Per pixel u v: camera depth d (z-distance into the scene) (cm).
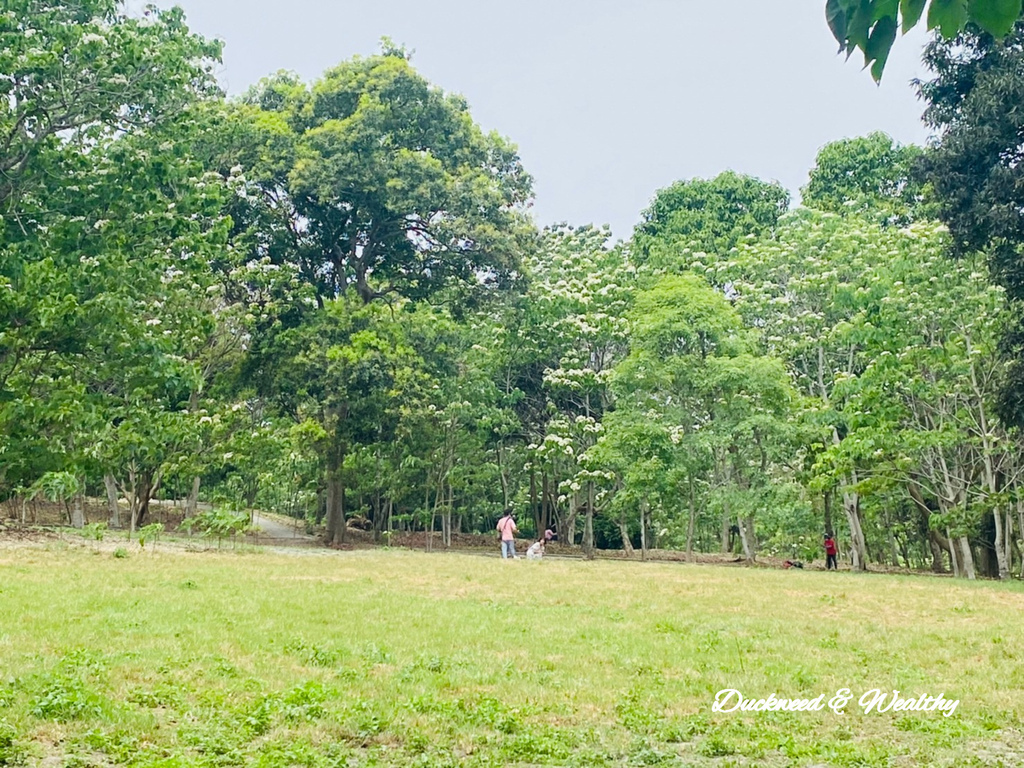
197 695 771
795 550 3897
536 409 3753
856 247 3019
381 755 643
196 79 2762
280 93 3712
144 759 588
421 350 3462
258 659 945
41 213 2222
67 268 2039
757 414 2878
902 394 2783
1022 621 1427
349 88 3553
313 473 3597
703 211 3956
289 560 2214
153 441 2144
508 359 3531
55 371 2078
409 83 3538
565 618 1341
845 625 1334
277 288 3269
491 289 3556
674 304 2975
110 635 1028
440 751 648
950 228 2097
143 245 2312
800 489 3142
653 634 1210
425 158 3378
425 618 1280
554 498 4038
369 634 1130
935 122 2139
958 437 2506
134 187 2261
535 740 674
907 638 1220
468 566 2247
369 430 3244
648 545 4425
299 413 3481
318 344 3250
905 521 3562
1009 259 1992
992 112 1917
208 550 2388
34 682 769
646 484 2916
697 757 662
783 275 3306
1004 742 726
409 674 897
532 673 937
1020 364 2097
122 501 3822
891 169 3638
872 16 348
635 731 730
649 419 2939
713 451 2988
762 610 1504
